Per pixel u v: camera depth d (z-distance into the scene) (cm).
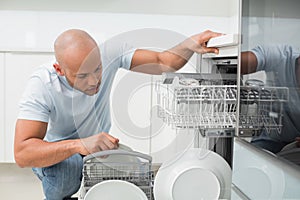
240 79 101
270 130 88
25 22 180
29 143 126
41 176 142
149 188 108
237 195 106
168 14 187
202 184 106
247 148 100
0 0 178
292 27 77
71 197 147
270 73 87
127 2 184
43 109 132
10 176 185
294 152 77
